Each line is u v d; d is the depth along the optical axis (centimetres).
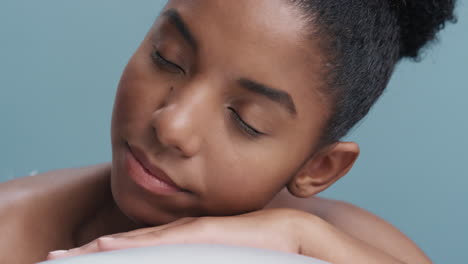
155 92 66
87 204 86
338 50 70
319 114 72
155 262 44
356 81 75
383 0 77
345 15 70
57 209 84
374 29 76
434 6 83
